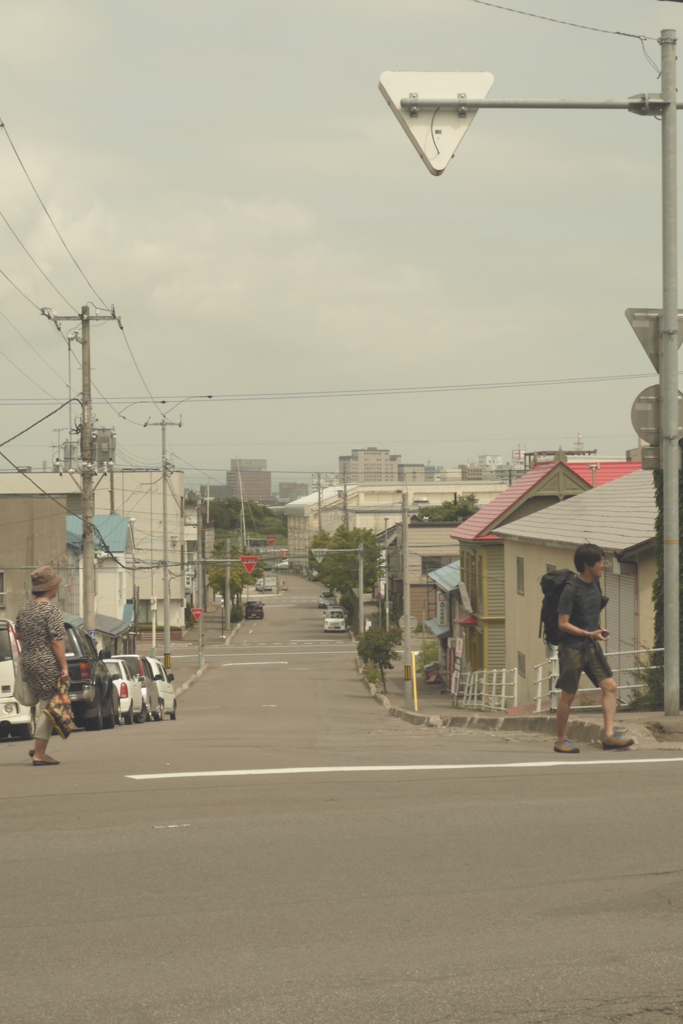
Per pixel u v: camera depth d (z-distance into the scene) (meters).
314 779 8.23
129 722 22.77
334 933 4.63
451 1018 3.76
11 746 12.83
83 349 32.03
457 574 48.25
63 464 44.81
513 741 11.30
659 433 11.15
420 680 54.03
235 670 59.06
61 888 5.32
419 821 6.67
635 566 18.73
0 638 16.06
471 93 10.16
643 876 5.45
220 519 160.38
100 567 59.09
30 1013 3.82
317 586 147.62
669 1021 3.74
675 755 9.29
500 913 4.88
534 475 38.00
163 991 4.01
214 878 5.47
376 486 133.62
